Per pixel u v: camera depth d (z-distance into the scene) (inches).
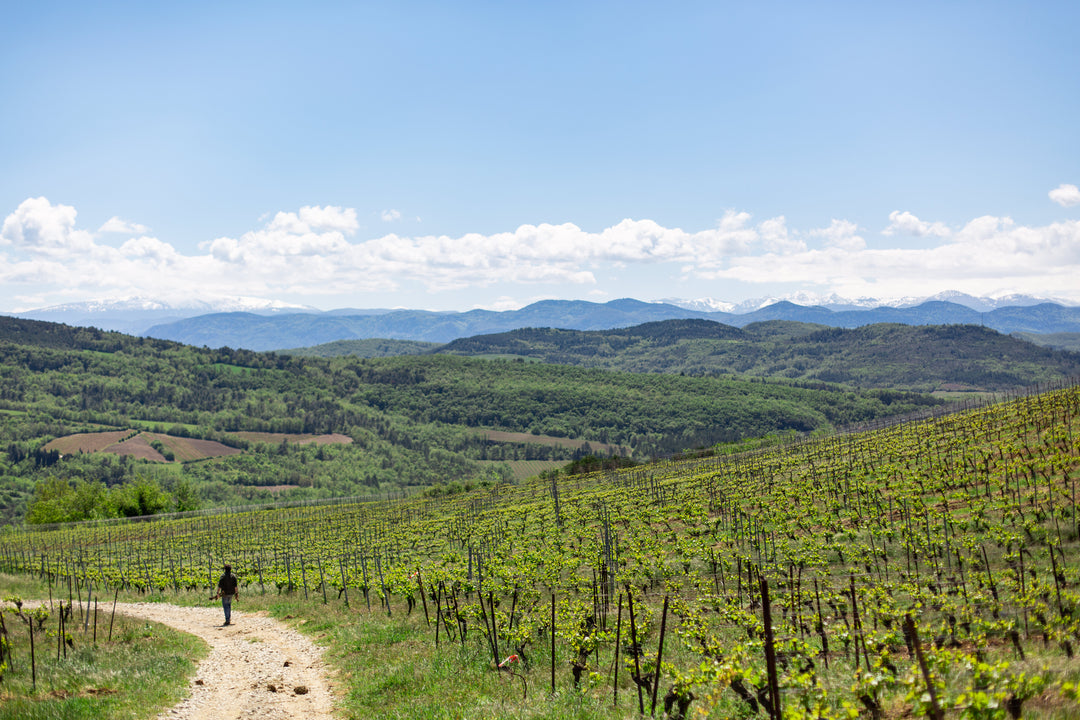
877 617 566.6
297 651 760.3
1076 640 462.9
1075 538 761.6
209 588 1485.0
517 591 956.6
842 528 1067.3
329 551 1875.0
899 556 877.8
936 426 2062.0
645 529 1391.5
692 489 1892.2
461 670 596.1
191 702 545.3
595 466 3934.5
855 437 2426.2
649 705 474.6
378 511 3041.3
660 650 447.5
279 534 2517.2
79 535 3142.2
